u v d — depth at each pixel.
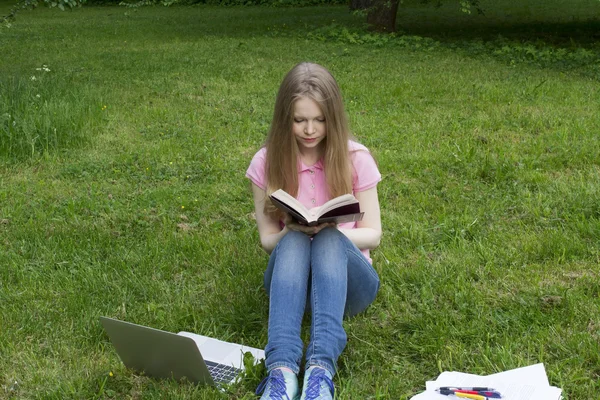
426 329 3.06
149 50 12.20
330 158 2.85
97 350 3.03
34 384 2.80
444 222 4.30
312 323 2.62
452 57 10.93
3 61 11.29
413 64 10.32
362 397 2.62
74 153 6.09
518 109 7.19
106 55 11.70
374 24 13.90
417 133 6.45
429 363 2.85
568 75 9.34
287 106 2.80
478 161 5.46
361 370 2.82
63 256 4.03
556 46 11.90
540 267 3.67
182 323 3.26
